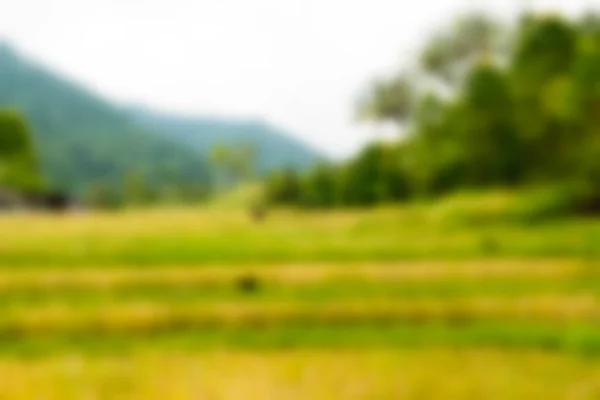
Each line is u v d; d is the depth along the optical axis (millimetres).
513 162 41469
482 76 42625
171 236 27938
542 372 13859
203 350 15414
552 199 32406
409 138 49531
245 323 17406
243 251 24000
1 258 22344
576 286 19562
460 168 44125
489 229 29047
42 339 16125
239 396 12797
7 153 69188
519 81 41844
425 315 17656
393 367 14188
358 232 29766
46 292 19375
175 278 20656
